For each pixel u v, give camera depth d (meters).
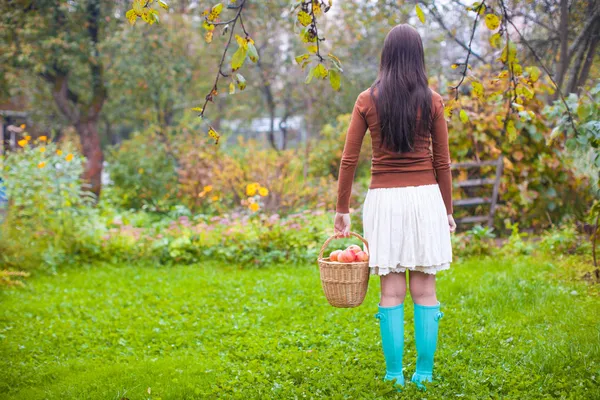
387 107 2.83
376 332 4.07
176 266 7.16
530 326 4.06
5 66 12.66
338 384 3.09
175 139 13.00
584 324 3.95
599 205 5.11
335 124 16.52
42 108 18.27
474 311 4.45
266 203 10.23
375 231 2.92
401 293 3.01
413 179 2.90
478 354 3.56
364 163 14.05
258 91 20.14
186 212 9.84
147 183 12.27
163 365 3.61
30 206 7.52
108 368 3.58
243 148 12.63
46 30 12.86
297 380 3.23
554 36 7.77
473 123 8.05
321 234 7.43
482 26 8.84
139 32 13.29
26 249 6.62
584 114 4.54
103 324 4.60
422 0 8.61
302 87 17.78
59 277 6.50
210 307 5.07
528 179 8.09
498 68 8.61
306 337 4.04
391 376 3.06
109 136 22.33
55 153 8.69
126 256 7.35
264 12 13.94
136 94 14.93
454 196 8.47
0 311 4.96
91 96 16.06
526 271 5.58
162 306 5.12
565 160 7.64
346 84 16.33
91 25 13.42
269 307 4.92
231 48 15.05
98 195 14.02
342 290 2.98
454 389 2.99
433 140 2.93
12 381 3.42
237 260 7.18
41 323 4.63
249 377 3.28
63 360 3.83
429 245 2.88
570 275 5.36
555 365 3.25
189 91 18.31
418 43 2.90
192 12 13.66
